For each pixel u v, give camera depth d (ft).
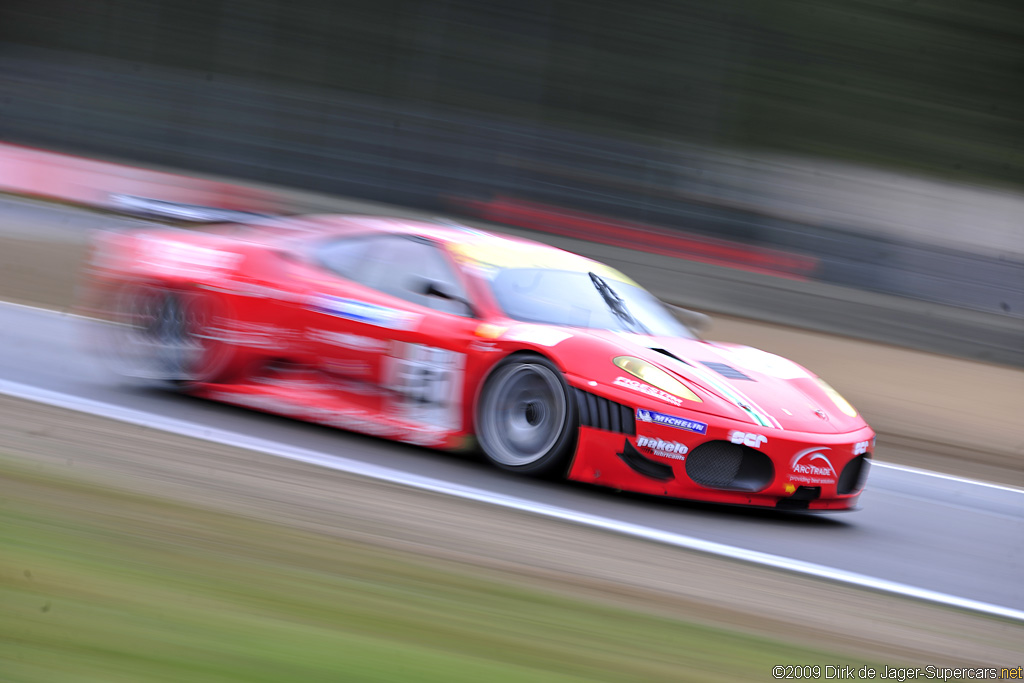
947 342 134.51
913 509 59.11
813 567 42.19
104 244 66.18
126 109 184.24
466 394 52.13
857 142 202.69
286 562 30.89
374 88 201.36
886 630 34.35
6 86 187.93
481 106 198.80
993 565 47.93
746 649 28.99
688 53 202.80
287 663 22.48
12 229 130.52
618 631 28.78
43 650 21.56
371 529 36.94
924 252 141.18
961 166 197.77
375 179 175.83
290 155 179.11
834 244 146.00
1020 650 34.24
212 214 151.94
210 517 34.96
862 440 52.65
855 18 217.15
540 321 53.78
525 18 201.46
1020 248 146.82
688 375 50.90
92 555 28.48
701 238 155.74
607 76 199.82
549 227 165.37
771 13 208.13
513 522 41.34
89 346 72.84
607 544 40.24
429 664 23.62
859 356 119.34
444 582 31.32
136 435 47.80
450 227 61.16
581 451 48.83
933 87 211.00
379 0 202.18
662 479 48.52
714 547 42.68
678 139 194.59
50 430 46.16
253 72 203.41
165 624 23.95
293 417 59.26
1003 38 220.43
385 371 54.75
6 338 71.82
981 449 82.94
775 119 199.52
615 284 60.59
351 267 58.85
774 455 49.08
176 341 61.77
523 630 27.61
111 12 201.77
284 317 58.23
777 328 135.33
